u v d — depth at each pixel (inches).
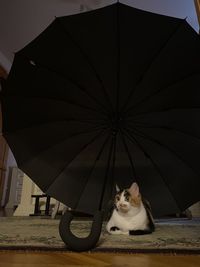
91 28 39.5
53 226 58.2
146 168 48.7
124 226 47.0
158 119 46.4
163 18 38.3
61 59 41.7
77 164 45.5
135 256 31.7
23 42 145.3
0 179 141.0
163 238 43.3
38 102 43.1
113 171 47.2
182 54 40.4
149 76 42.4
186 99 43.8
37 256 31.0
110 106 45.5
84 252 33.0
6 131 42.3
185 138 46.4
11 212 112.5
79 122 45.8
